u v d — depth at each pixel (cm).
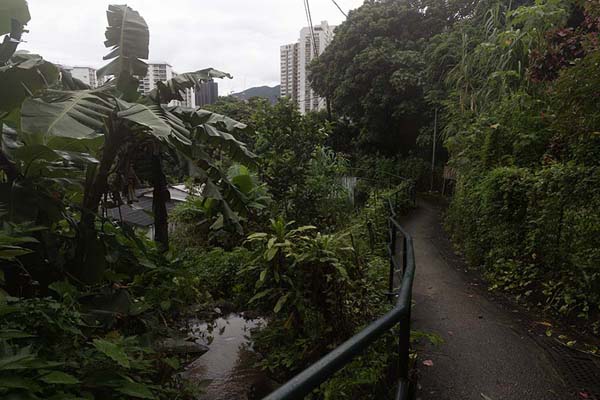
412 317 378
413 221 951
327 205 710
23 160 325
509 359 295
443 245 710
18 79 311
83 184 387
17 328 195
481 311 393
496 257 501
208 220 693
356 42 1681
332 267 310
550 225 400
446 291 457
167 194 480
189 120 432
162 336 374
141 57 391
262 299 389
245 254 525
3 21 318
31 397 161
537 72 446
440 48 1091
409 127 1744
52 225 352
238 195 450
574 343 317
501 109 626
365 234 610
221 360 355
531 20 624
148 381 257
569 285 372
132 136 383
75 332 213
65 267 333
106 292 341
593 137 351
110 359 221
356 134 1928
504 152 590
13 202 299
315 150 689
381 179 1427
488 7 937
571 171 375
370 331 106
